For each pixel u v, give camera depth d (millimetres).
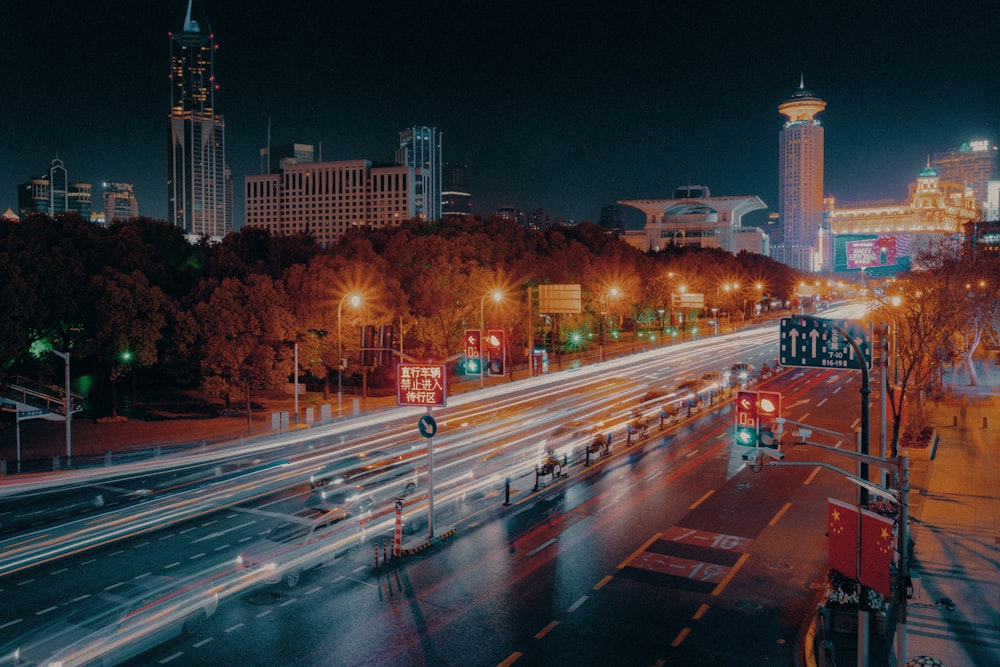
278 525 25422
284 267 75188
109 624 18578
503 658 18922
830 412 56375
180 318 54469
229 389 53719
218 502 32531
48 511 31484
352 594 22938
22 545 26922
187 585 21703
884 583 16031
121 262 59344
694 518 30703
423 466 39344
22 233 57000
